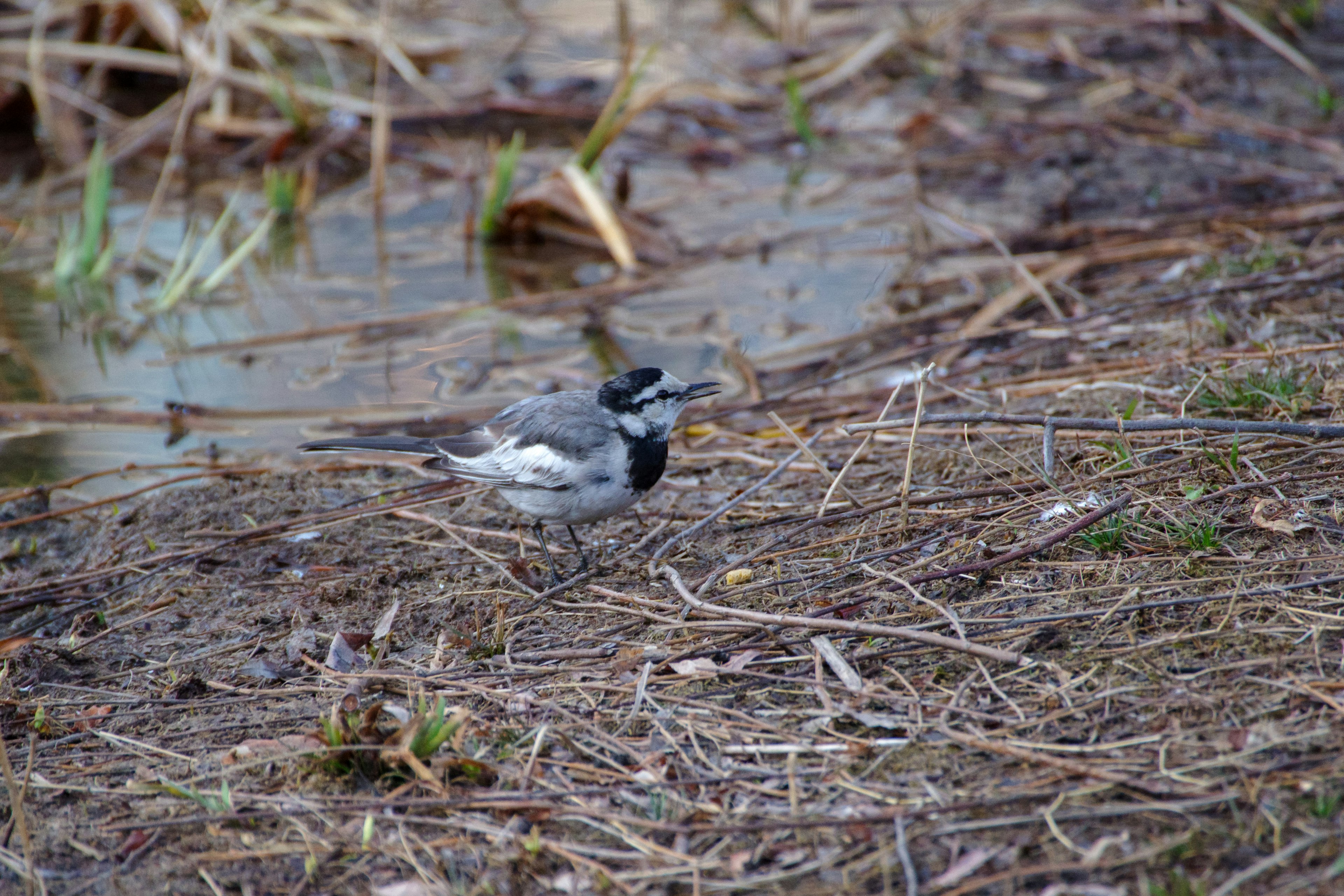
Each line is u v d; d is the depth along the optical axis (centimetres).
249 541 1130
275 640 947
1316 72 2225
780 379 1474
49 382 1521
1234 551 854
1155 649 764
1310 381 1102
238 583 1053
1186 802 633
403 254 1906
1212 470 962
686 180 2123
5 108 2273
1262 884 575
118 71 2433
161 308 1738
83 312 1738
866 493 1091
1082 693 734
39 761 790
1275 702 698
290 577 1058
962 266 1734
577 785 714
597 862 649
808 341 1565
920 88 2388
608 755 739
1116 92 2264
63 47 2281
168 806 733
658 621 897
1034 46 2458
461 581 1027
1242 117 2106
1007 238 1794
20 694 883
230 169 2194
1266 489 920
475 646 895
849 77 2442
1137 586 832
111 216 2059
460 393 1467
